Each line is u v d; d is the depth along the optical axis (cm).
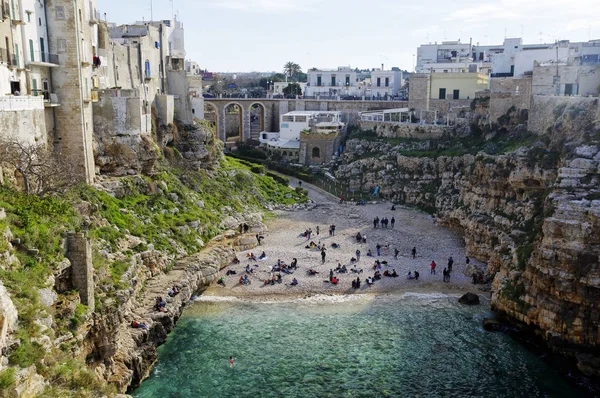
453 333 5084
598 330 4475
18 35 4794
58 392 2894
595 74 7906
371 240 7781
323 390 4162
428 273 6562
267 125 14638
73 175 5094
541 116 7706
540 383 4278
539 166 6278
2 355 2628
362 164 11256
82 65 5606
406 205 9944
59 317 3425
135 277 4812
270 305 5647
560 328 4659
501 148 8294
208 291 5947
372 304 5709
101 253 4559
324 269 6594
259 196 9456
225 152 12962
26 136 4678
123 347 4172
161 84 8694
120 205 5938
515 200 6800
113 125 6384
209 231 7019
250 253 6944
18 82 4788
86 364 3534
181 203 7062
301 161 12581
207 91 19762
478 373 4419
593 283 4425
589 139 5597
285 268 6538
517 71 11900
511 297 5166
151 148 6838
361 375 4375
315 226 8456
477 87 11731
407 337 5003
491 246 6706
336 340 4934
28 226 3575
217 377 4303
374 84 16600
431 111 12006
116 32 8200
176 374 4331
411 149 10875
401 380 4309
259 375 4347
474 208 7638
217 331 5062
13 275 3122
